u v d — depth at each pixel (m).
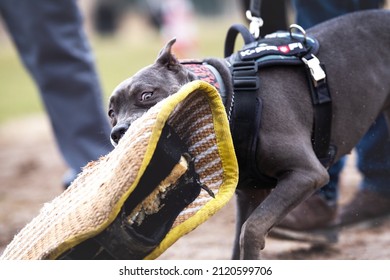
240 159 5.45
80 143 8.04
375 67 6.04
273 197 5.29
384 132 7.24
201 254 7.03
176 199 4.89
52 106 8.05
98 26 59.47
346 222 7.41
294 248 7.20
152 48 40.31
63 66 7.97
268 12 7.34
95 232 4.59
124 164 4.57
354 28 6.11
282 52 5.68
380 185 7.45
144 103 5.35
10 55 42.41
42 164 11.98
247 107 5.39
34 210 8.94
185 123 4.96
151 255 4.80
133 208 4.77
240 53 5.68
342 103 5.85
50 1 7.84
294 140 5.44
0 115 18.52
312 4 7.04
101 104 8.11
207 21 73.62
